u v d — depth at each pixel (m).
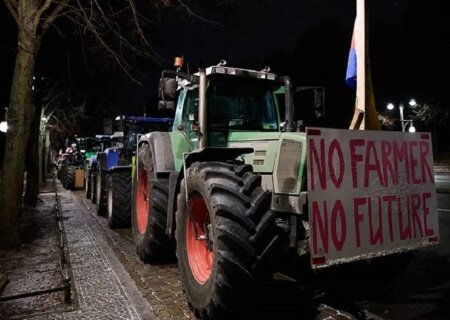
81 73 13.48
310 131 3.40
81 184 20.53
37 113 13.46
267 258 3.61
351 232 3.53
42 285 5.10
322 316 3.98
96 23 9.08
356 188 3.59
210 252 4.21
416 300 4.34
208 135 5.30
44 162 27.77
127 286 4.96
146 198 6.62
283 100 6.12
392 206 3.80
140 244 6.11
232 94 5.55
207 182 3.93
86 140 19.86
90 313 4.15
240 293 3.57
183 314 4.13
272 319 3.93
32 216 10.98
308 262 4.50
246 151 4.52
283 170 4.11
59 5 7.95
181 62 5.48
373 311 4.08
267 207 3.76
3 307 4.36
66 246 7.25
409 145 3.99
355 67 5.02
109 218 9.12
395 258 4.40
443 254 6.12
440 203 11.69
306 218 3.95
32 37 7.48
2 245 7.05
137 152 6.93
